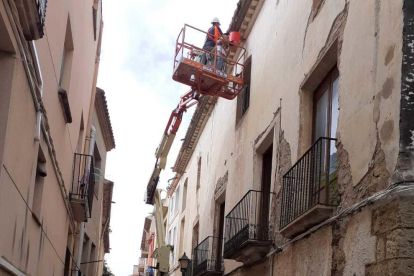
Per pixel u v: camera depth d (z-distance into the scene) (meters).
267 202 11.15
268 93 11.32
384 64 6.05
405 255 5.12
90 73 14.53
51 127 8.68
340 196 6.84
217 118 17.31
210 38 14.45
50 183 9.01
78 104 12.27
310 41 8.96
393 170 5.52
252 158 11.99
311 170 7.58
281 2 11.15
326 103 8.45
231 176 14.05
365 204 5.96
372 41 6.48
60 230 11.16
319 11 8.69
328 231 7.01
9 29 5.32
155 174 22.45
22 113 6.11
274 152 10.22
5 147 5.47
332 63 8.27
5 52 5.60
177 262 23.28
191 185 21.88
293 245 8.37
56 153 9.56
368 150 6.21
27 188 6.84
